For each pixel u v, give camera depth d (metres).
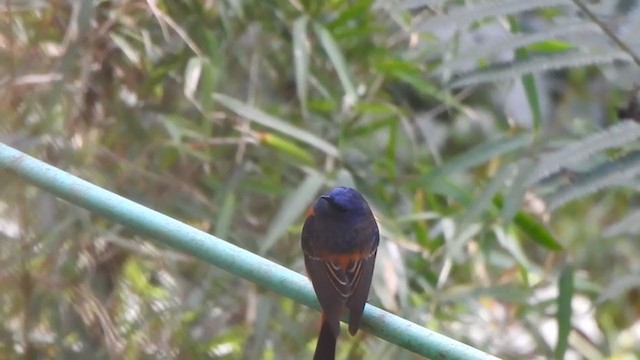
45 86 8.08
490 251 8.62
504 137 7.81
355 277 5.80
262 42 8.47
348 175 7.94
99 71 8.28
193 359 8.01
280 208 7.98
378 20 8.90
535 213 8.81
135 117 8.36
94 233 7.71
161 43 8.43
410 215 8.40
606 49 6.62
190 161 8.41
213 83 7.68
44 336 8.02
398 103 9.59
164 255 8.12
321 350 5.35
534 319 8.82
